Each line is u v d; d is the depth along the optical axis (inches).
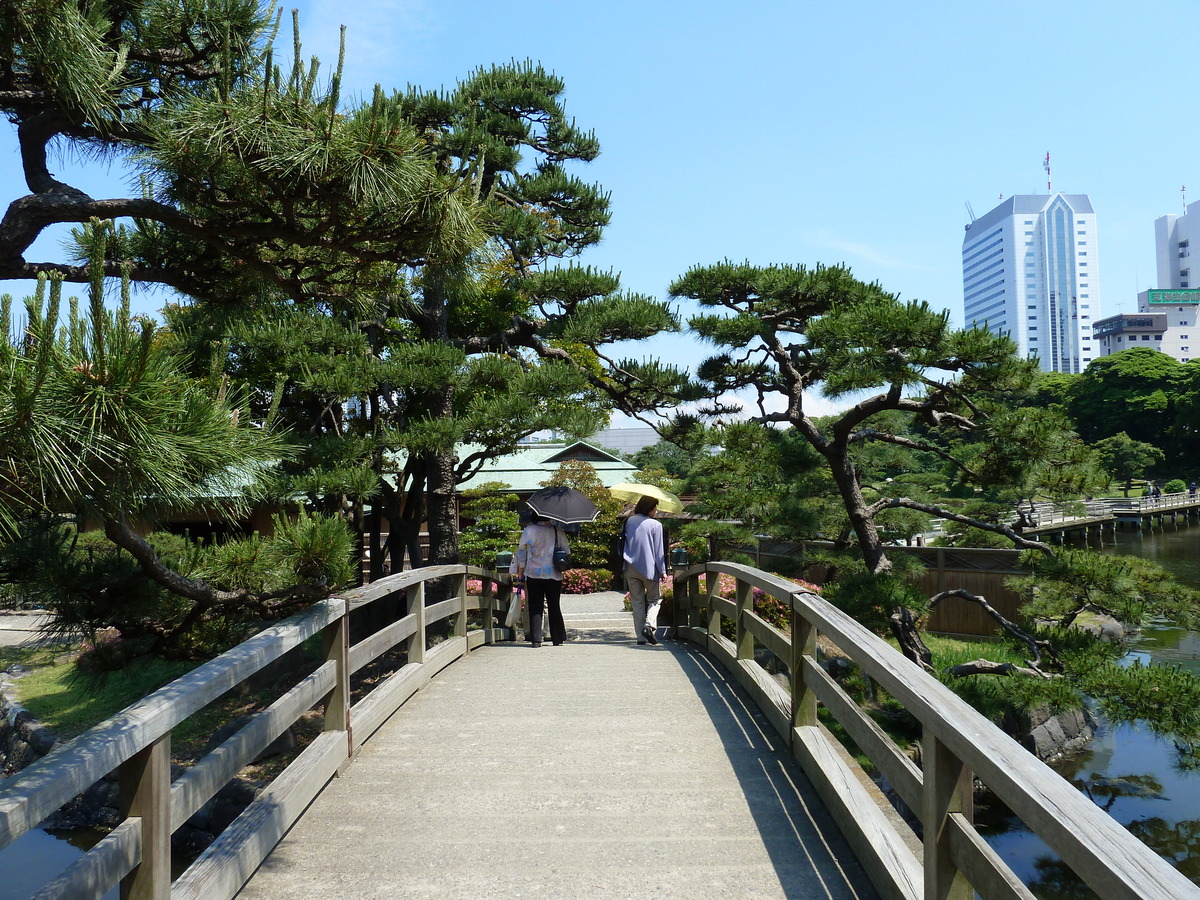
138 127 157.0
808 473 513.3
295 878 137.5
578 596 797.9
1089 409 3127.5
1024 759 84.6
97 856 94.5
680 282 477.7
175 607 198.5
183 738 430.9
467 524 943.0
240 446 127.0
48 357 91.6
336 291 193.0
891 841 131.6
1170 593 383.9
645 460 1676.9
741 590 267.6
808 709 191.6
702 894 131.2
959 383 381.4
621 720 231.0
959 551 724.0
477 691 271.1
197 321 346.9
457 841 151.9
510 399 407.2
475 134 456.8
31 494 104.6
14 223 140.2
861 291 453.1
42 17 126.5
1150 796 442.3
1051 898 349.4
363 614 553.9
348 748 195.3
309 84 144.2
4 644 616.4
